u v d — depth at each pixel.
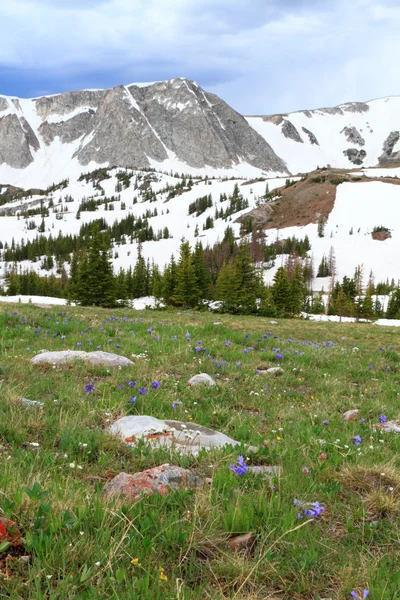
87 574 2.46
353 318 91.00
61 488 3.42
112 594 2.38
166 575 2.70
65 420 5.56
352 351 17.12
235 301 67.81
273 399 9.02
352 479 4.42
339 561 2.99
